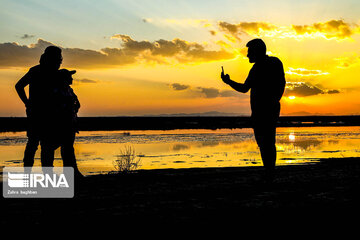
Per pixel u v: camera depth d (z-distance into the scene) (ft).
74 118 19.45
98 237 10.16
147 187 18.93
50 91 18.25
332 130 144.05
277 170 25.91
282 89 18.71
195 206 13.98
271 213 12.55
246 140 89.97
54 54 18.25
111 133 128.36
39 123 18.22
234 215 12.39
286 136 103.45
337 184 18.74
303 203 14.06
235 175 23.73
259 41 18.89
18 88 18.12
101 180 21.43
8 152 59.98
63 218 12.32
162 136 108.68
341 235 9.96
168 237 10.08
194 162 45.85
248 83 19.15
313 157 49.11
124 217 12.36
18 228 11.13
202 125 220.43
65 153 19.57
